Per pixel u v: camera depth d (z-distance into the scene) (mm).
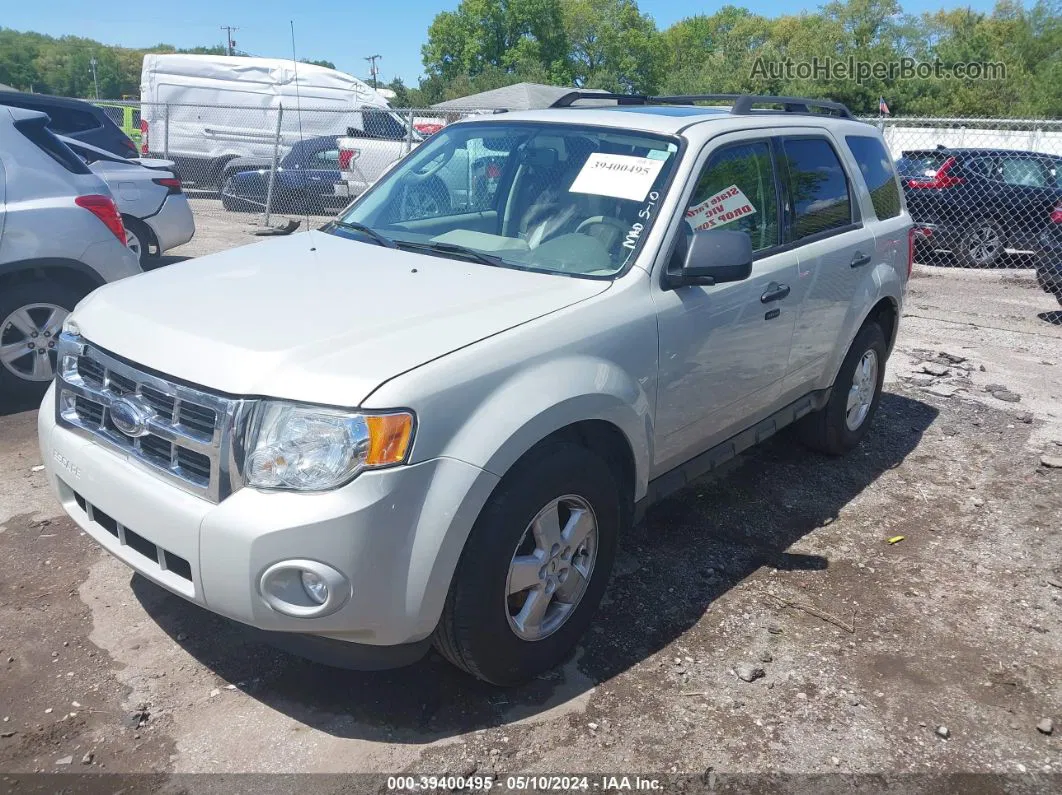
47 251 5328
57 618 3340
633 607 3666
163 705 2922
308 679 3092
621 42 69000
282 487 2488
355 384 2512
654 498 3658
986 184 12852
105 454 2877
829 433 5211
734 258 3361
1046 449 5727
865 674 3303
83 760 2668
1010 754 2930
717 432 4008
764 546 4273
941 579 4043
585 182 3748
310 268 3445
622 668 3260
